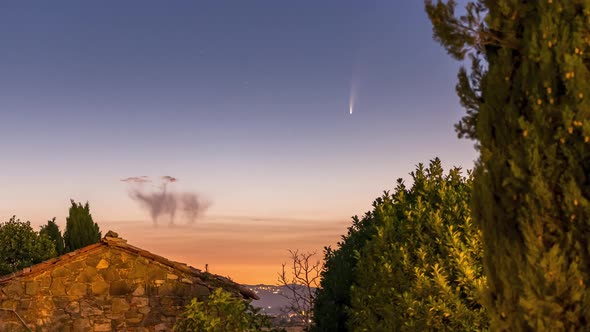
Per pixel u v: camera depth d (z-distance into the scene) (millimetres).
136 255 30609
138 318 30297
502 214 8031
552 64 7699
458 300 14359
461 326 14281
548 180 7645
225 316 24031
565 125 7535
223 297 24141
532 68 7836
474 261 14984
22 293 29469
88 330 29828
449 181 17672
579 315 7488
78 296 30000
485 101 8234
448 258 15156
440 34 8508
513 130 7953
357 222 19625
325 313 18609
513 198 7895
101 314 30062
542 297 7562
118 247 30359
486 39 8305
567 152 7551
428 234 15922
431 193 17172
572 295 7477
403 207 17016
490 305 8195
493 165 8133
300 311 25859
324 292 19188
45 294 29703
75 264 30172
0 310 29094
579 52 7578
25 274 29484
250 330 23750
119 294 30344
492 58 8391
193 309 25094
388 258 15766
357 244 18609
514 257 7875
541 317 7590
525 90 7895
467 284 14648
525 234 7684
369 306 15609
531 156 7707
